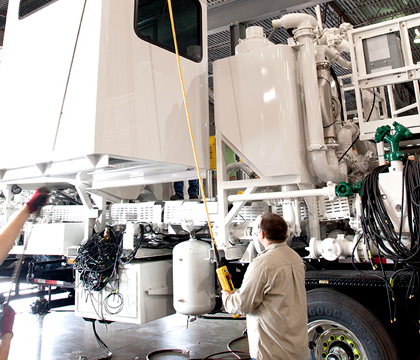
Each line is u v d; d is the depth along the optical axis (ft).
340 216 9.72
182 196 13.93
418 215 7.55
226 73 10.41
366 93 12.02
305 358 7.11
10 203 13.01
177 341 15.23
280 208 11.00
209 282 10.59
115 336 16.08
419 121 8.93
